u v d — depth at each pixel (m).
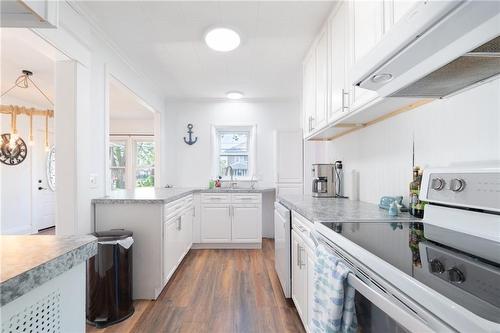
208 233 3.86
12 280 0.55
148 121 5.79
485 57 0.86
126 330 1.88
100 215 2.33
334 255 1.03
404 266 0.71
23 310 0.61
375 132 2.02
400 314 0.64
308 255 1.58
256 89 4.00
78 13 2.01
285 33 2.38
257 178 4.51
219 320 1.99
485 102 1.13
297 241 1.91
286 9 2.03
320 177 2.64
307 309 1.63
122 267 2.04
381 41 0.99
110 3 1.96
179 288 2.54
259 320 1.99
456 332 0.49
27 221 4.68
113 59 2.68
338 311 0.89
